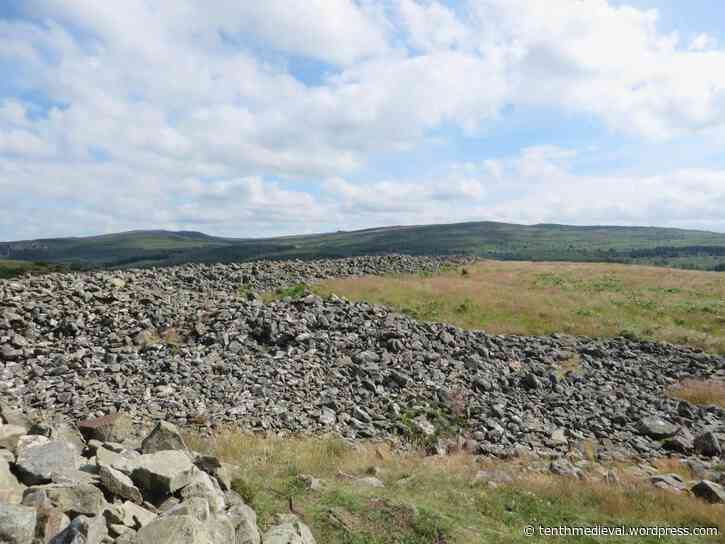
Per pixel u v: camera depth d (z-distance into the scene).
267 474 11.27
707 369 28.88
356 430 17.06
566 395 23.39
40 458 7.41
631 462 16.95
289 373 21.02
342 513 9.23
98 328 24.75
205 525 6.43
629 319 39.38
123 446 10.12
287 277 41.22
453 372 23.97
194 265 42.38
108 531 6.18
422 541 8.71
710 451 18.19
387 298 38.69
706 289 51.34
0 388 17.56
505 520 10.47
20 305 25.58
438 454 15.84
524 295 43.88
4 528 5.29
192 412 16.33
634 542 10.00
